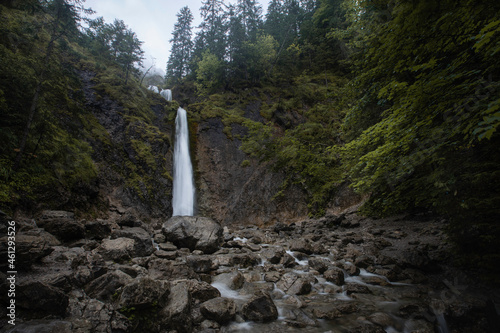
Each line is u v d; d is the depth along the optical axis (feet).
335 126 68.69
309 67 131.75
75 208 43.21
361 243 36.06
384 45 19.75
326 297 18.84
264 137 35.35
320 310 16.21
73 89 64.95
